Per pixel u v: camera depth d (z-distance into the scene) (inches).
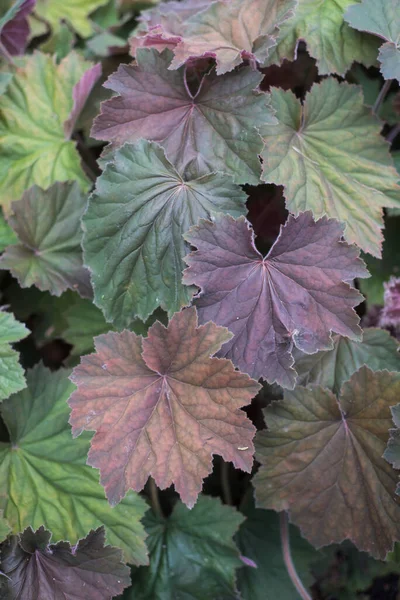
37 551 26.6
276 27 27.3
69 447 28.1
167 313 27.0
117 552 26.6
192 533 29.5
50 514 27.6
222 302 26.1
